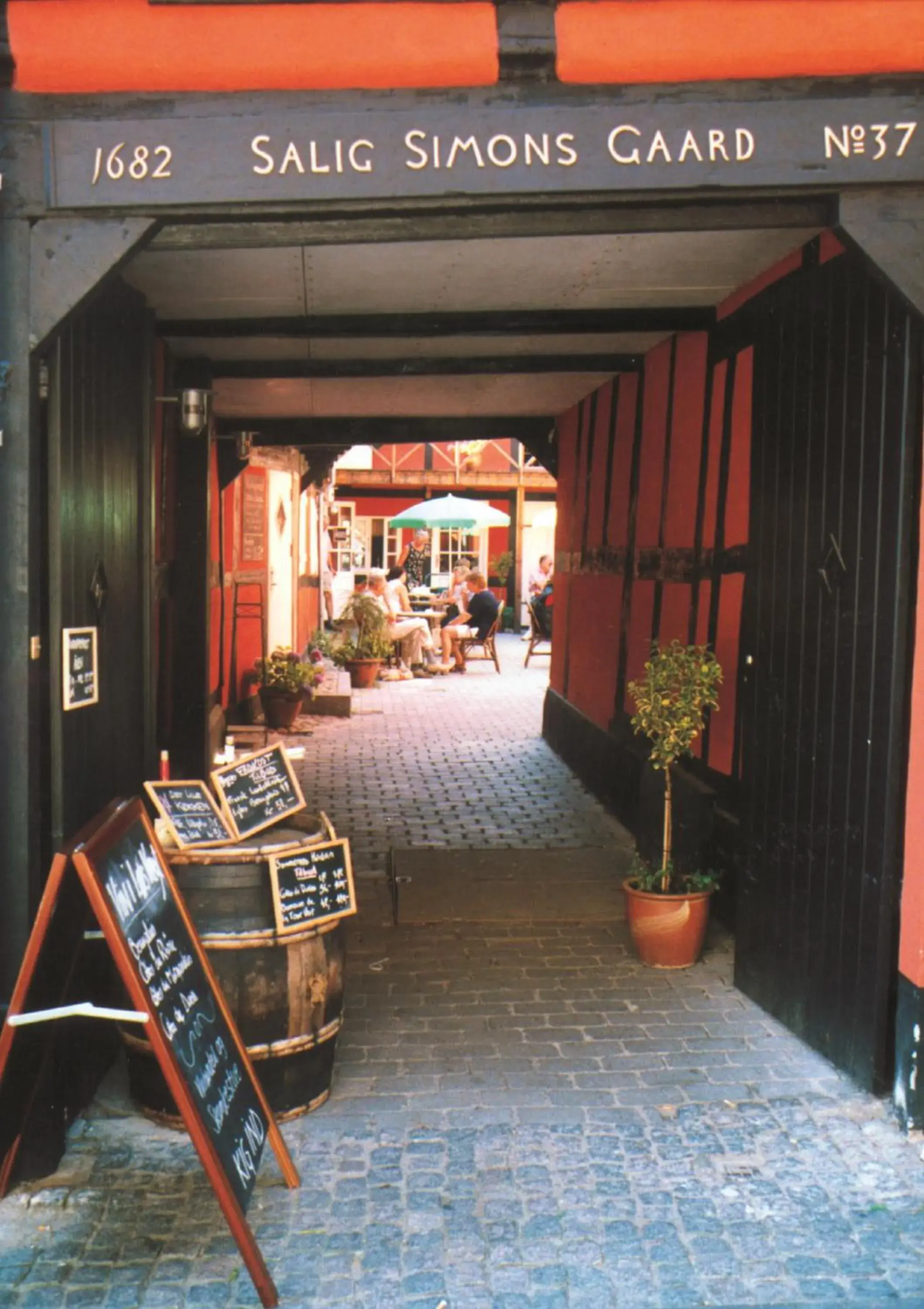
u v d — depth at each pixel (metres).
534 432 10.41
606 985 4.89
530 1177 3.42
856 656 3.93
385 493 23.84
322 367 7.20
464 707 13.24
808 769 4.27
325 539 18.48
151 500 4.68
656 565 7.01
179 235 3.54
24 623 3.38
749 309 5.36
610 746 8.09
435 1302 2.86
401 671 15.85
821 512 4.16
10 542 3.37
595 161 3.30
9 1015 2.87
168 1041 2.87
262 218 3.37
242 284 5.26
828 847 4.13
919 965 3.63
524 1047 4.30
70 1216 3.22
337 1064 4.15
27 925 3.44
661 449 6.91
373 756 10.14
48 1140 3.41
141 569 4.61
